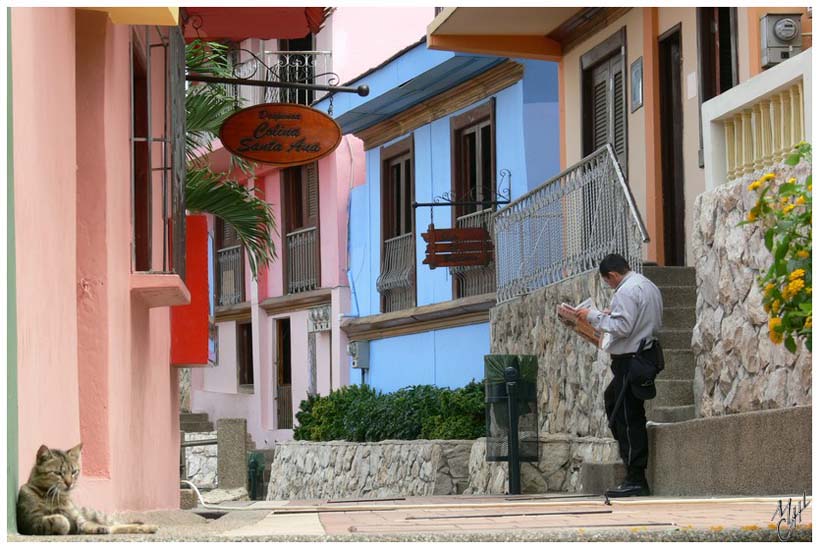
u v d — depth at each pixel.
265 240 16.95
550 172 23.47
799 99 11.70
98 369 8.59
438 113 26.50
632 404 12.60
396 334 28.39
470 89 25.14
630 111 18.73
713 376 12.63
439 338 26.53
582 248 16.55
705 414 12.77
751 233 11.91
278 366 34.06
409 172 28.27
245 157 14.82
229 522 9.21
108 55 8.95
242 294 35.28
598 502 10.78
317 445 25.77
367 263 29.70
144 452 10.87
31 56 6.46
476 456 19.39
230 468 18.69
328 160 31.19
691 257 16.92
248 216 16.69
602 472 14.09
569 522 7.62
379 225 29.09
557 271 17.50
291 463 27.23
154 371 11.86
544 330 17.67
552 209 17.66
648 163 18.00
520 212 18.98
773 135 12.12
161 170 11.37
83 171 8.70
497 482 17.98
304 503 15.19
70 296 7.53
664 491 12.59
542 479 16.48
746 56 15.55
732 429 11.16
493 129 24.53
